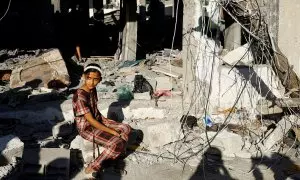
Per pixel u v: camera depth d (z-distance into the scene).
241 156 5.36
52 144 5.52
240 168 5.02
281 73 6.04
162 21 22.22
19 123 6.49
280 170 4.95
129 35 13.86
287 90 6.26
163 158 5.29
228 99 6.81
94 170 4.65
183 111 6.66
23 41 17.45
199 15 6.54
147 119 6.66
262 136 5.75
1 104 7.09
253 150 5.51
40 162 4.58
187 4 6.68
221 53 6.67
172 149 5.55
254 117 6.48
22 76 9.12
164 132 5.69
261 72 6.62
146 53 15.52
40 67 9.40
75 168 4.87
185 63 6.90
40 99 7.24
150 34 21.42
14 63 12.17
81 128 4.90
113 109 6.68
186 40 6.84
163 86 8.48
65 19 20.00
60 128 5.96
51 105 6.75
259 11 4.81
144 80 8.38
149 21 22.73
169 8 26.94
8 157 4.34
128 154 5.36
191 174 4.86
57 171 4.59
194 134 5.94
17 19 17.39
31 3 17.56
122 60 13.90
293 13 5.95
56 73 9.22
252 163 5.18
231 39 7.45
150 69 11.00
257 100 6.77
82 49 17.50
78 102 4.79
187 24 6.75
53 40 18.14
